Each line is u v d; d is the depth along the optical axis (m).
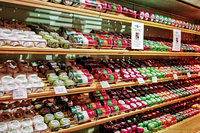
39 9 2.07
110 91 2.43
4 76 1.46
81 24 2.46
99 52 1.96
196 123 3.09
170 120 2.82
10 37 1.38
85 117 1.85
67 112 1.89
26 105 1.75
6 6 1.86
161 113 2.99
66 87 1.76
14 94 1.38
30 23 2.03
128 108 2.27
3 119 1.49
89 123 1.89
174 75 2.96
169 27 2.85
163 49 2.79
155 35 3.58
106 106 2.10
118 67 2.46
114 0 2.72
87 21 2.52
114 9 2.07
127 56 3.07
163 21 2.75
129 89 2.72
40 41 1.52
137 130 2.41
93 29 2.60
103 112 2.00
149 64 2.95
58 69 1.94
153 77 2.57
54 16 2.20
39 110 1.75
